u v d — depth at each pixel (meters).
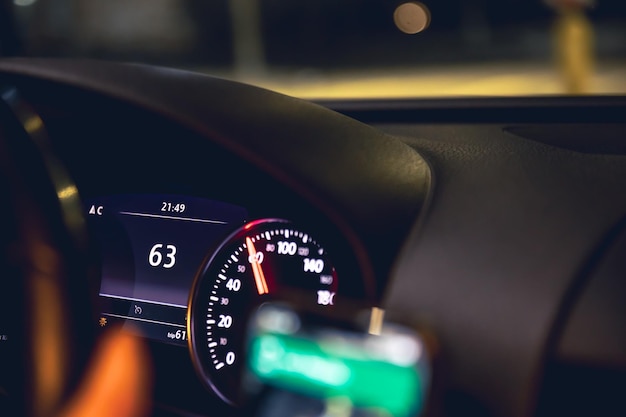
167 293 1.80
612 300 1.32
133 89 1.56
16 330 1.70
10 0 4.88
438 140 1.71
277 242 1.69
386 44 18.67
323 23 20.03
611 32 14.00
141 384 1.78
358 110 1.95
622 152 1.60
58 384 1.53
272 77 15.02
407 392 0.78
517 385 1.28
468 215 1.40
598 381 1.33
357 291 1.62
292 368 0.83
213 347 1.74
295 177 1.48
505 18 19.56
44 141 1.61
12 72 1.62
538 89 10.32
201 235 1.80
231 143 1.50
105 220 1.88
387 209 1.46
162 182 1.84
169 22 19.11
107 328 1.83
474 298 1.32
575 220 1.36
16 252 1.55
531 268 1.32
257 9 16.94
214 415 1.74
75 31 16.11
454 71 13.35
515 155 1.57
